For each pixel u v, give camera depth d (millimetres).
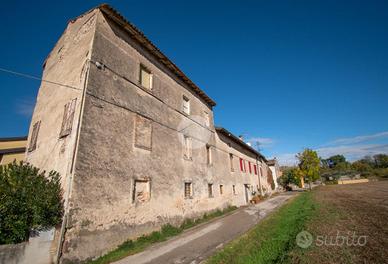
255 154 30516
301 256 4918
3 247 5039
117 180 7992
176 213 10961
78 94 7848
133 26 9977
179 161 12359
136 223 8391
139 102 10094
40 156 8977
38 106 11227
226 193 17922
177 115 13219
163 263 6043
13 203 5359
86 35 9086
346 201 14789
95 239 6797
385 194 17500
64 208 6246
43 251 5680
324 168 86938
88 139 7273
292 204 16469
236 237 7898
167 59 12477
